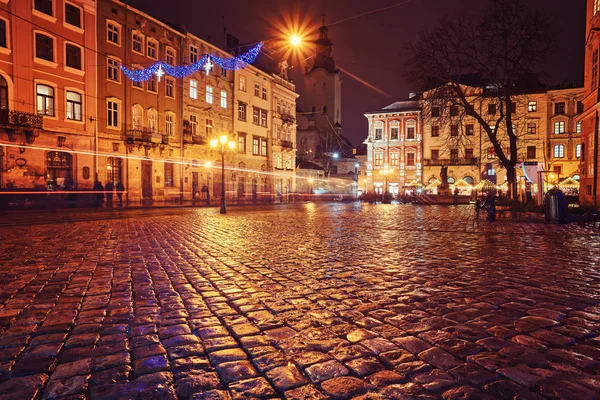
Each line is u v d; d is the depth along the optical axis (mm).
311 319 4070
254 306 4520
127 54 33281
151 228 13555
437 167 57938
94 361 3109
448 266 6781
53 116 27625
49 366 3027
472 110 27766
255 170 50219
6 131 24969
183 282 5676
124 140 32938
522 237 10898
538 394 2578
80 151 29375
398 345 3385
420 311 4312
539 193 19797
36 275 6117
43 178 27000
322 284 5539
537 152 52188
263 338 3561
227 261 7309
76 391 2660
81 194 28672
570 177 40719
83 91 29656
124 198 32719
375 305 4543
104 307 4496
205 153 42188
